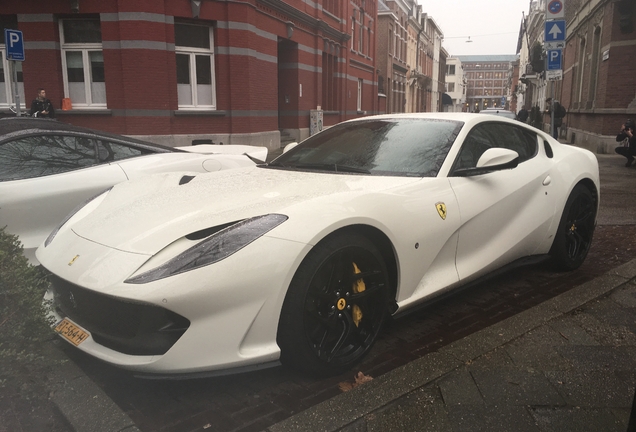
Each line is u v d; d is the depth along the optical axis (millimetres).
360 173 3287
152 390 2549
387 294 2844
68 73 13336
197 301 2172
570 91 23188
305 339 2439
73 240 2705
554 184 4016
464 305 3715
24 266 2410
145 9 12992
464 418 2227
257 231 2361
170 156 4902
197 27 14305
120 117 13352
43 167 4121
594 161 4594
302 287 2402
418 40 54062
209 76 14672
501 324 3150
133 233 2525
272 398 2467
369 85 31078
